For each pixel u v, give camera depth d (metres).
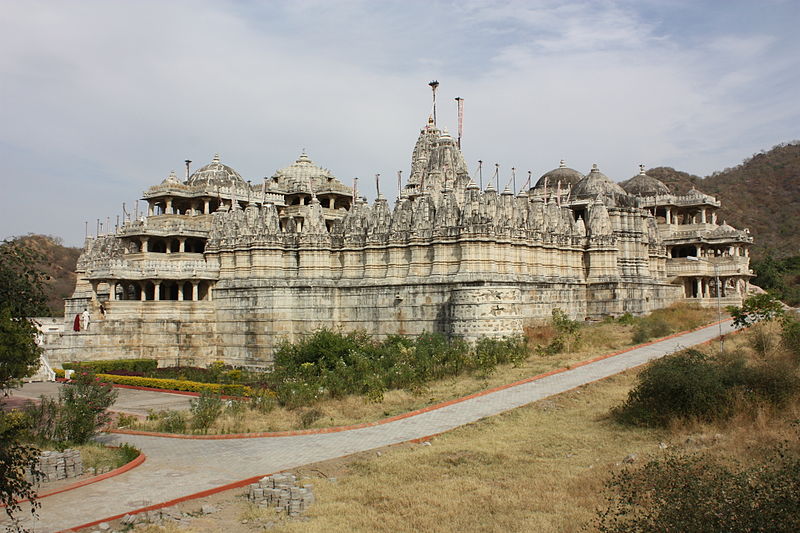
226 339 76.69
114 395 42.47
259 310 74.06
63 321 101.44
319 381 52.72
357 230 75.75
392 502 28.08
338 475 32.12
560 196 97.94
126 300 77.25
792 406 36.81
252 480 31.05
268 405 47.09
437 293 66.81
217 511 27.55
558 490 28.88
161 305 76.62
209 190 87.44
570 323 68.06
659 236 99.69
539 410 42.16
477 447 35.16
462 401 45.12
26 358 29.80
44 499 28.64
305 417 42.88
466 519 26.25
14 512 26.80
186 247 87.00
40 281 30.66
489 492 28.89
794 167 196.00
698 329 69.06
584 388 46.09
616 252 85.50
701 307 90.94
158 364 75.56
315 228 75.38
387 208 75.50
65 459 31.66
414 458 33.81
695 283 100.56
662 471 27.22
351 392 50.81
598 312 83.62
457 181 84.56
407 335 68.44
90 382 42.03
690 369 38.56
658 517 22.42
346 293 73.25
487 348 56.72
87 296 90.69
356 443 37.19
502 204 74.06
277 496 27.94
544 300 76.31
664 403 37.91
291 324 73.62
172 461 34.56
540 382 48.69
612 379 48.03
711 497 22.64
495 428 38.81
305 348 62.88
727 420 36.19
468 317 62.16
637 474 28.28
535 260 75.94
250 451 36.31
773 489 22.45
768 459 29.02
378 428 40.16
